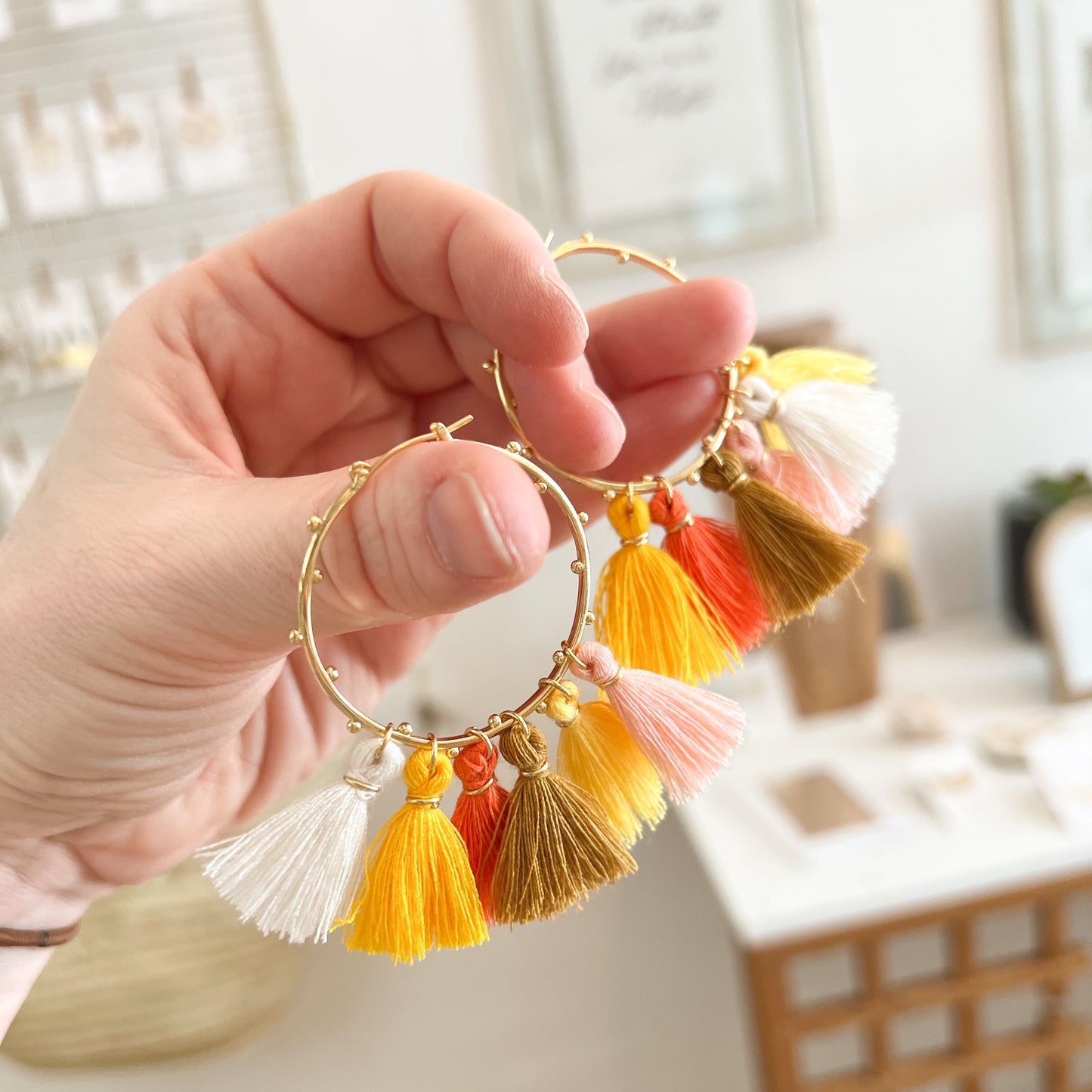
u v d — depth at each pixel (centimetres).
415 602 16
